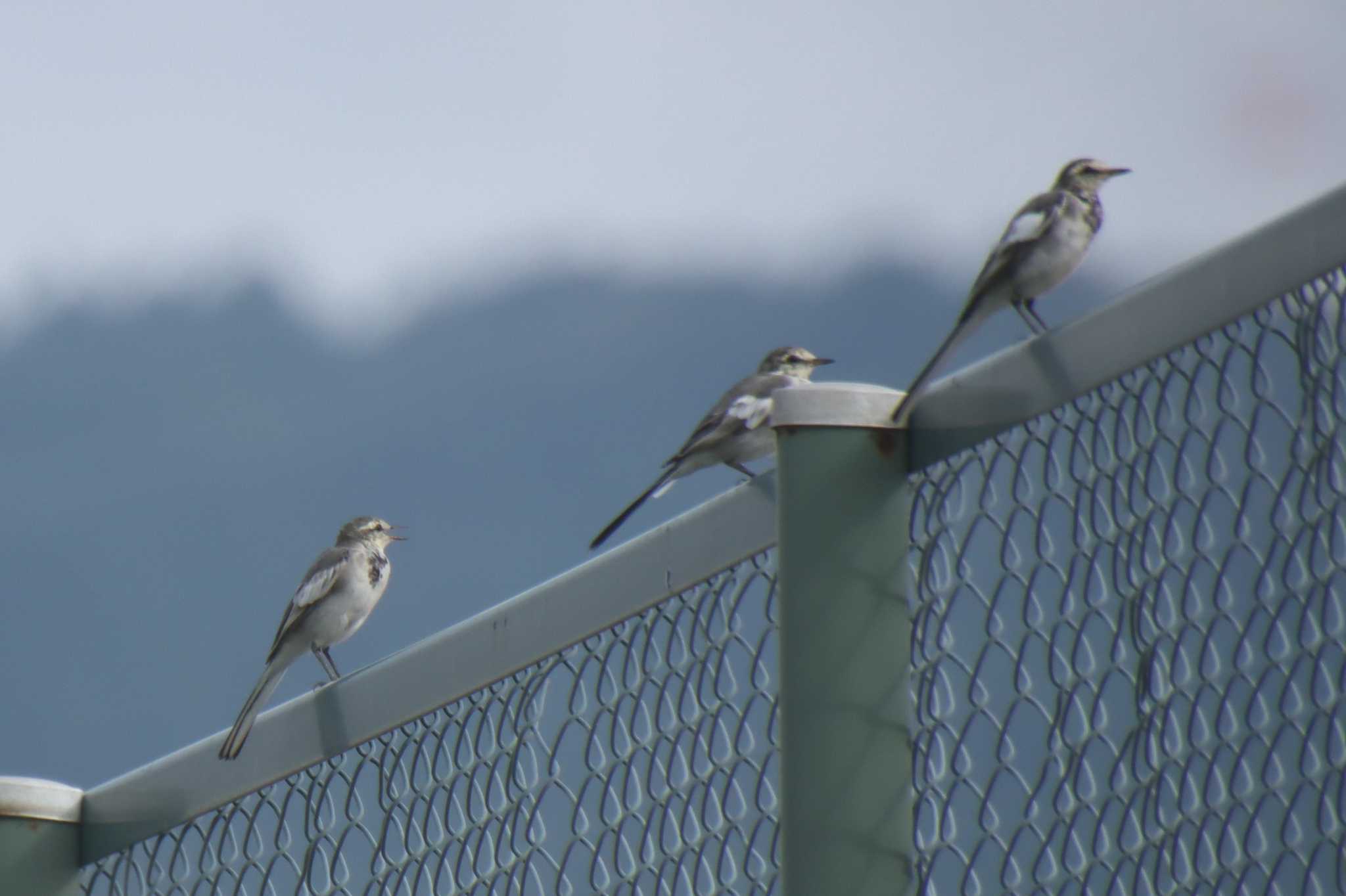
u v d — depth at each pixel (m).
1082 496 7.13
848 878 7.44
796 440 7.84
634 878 8.30
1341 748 6.27
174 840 10.54
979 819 7.17
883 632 7.64
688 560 8.41
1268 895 6.38
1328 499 6.43
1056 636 7.08
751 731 8.12
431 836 9.22
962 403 7.60
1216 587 6.67
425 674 9.36
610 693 8.58
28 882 10.75
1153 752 6.72
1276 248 6.66
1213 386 6.79
